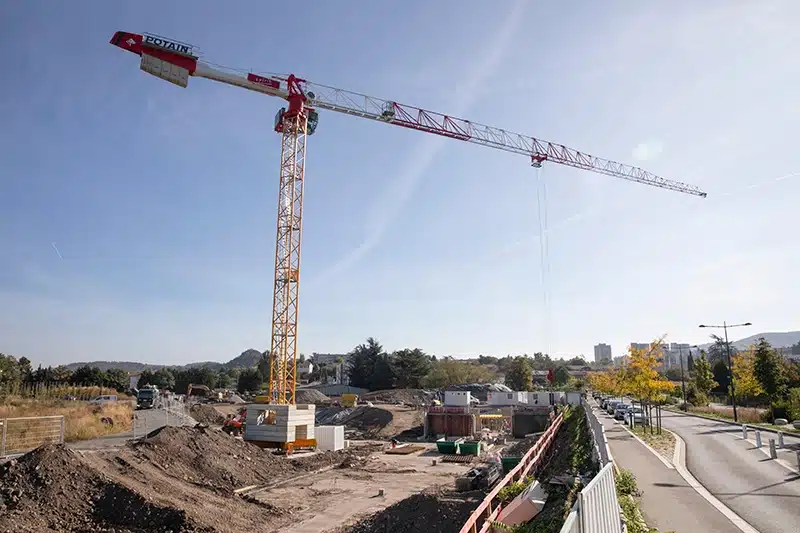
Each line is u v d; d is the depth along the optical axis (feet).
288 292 190.39
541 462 75.72
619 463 72.18
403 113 238.27
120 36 175.83
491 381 390.01
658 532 37.09
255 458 106.42
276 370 186.70
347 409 256.52
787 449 86.89
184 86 184.65
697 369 256.11
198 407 216.33
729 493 53.93
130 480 67.56
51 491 59.16
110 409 159.43
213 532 59.06
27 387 207.51
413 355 383.24
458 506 63.00
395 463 130.31
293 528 69.72
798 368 182.80
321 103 212.43
